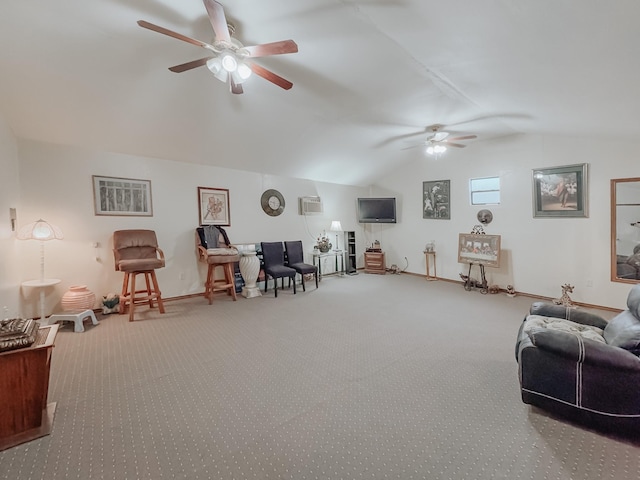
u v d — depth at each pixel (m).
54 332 2.05
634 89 2.29
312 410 2.05
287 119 4.35
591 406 1.79
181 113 3.83
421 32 2.25
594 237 4.34
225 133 4.45
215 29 1.99
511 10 1.66
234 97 3.71
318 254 6.57
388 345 3.10
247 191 5.73
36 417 1.82
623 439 1.72
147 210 4.64
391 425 1.89
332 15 2.23
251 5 2.15
